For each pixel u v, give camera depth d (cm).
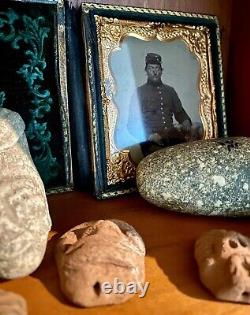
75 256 11
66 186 17
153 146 18
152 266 13
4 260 11
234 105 21
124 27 17
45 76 16
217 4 21
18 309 10
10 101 16
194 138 19
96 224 13
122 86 17
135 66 17
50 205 16
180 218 15
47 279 12
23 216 11
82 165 17
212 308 11
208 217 16
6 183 12
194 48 19
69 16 16
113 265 11
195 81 19
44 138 16
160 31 18
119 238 12
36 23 16
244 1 20
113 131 17
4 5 15
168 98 18
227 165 15
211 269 12
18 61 15
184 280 12
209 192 15
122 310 11
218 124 19
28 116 16
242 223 15
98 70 16
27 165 13
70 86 17
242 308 11
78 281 11
